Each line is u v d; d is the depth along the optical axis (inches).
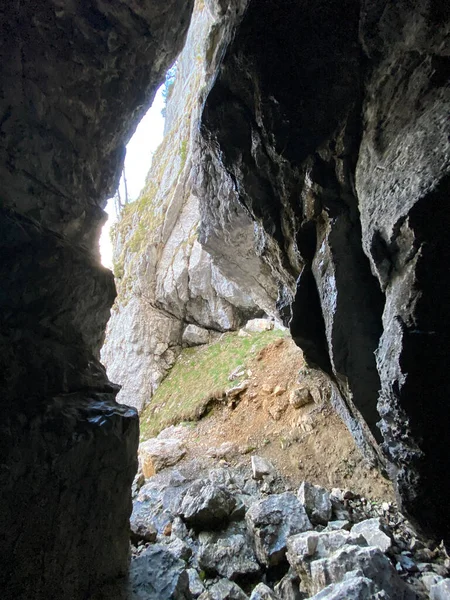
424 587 132.8
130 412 129.3
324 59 129.5
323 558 134.8
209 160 224.4
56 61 114.6
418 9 99.7
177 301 510.3
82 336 128.8
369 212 113.3
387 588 119.4
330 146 138.0
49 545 97.8
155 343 495.2
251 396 320.2
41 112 114.0
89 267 127.6
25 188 110.2
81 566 107.1
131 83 143.6
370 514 183.3
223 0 176.4
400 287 95.3
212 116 164.1
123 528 126.3
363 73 124.6
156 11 130.9
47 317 112.3
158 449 280.4
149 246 532.4
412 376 86.0
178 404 380.2
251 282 286.5
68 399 113.9
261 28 136.8
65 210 124.8
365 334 133.0
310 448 241.8
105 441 113.1
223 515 186.9
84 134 132.2
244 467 244.7
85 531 109.1
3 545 87.0
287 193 159.9
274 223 175.5
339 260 135.0
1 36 100.2
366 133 125.4
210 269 495.2
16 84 105.5
